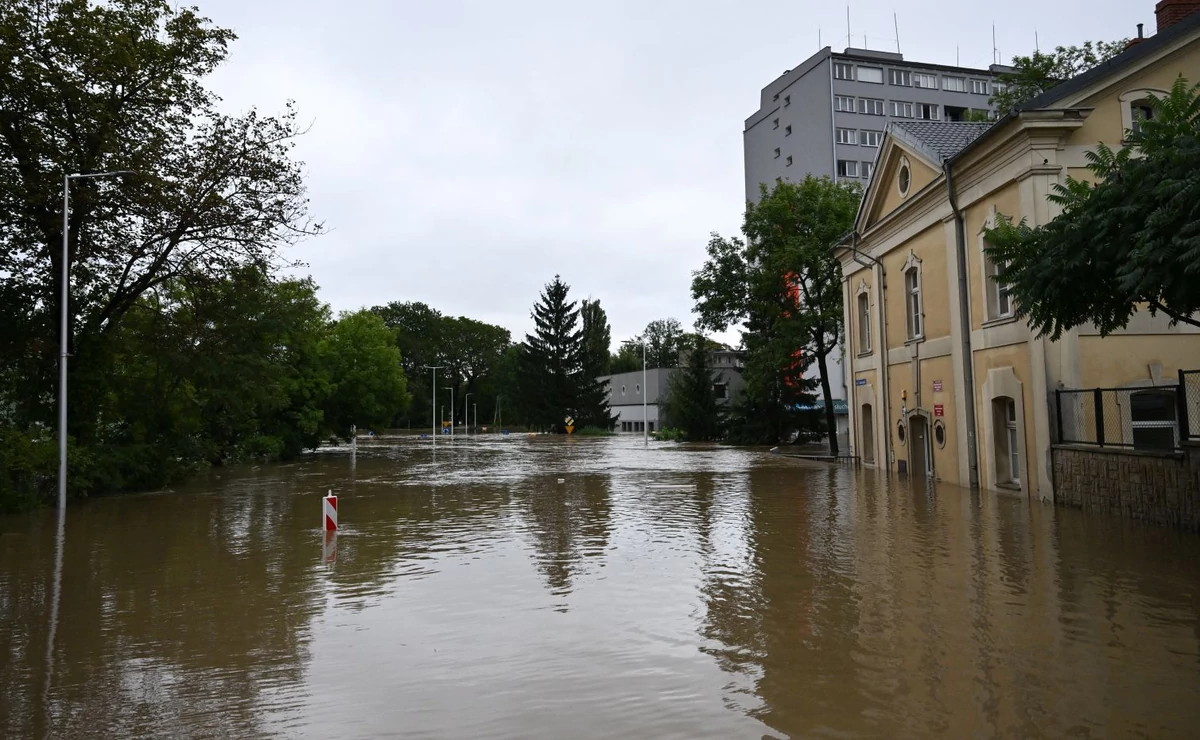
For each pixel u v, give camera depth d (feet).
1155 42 55.01
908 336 79.51
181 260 82.48
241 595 31.55
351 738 16.92
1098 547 37.60
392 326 370.12
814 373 209.05
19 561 40.24
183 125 79.15
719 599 29.07
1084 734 16.35
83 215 72.28
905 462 81.00
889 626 24.85
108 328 79.97
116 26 73.00
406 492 75.46
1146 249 30.76
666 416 232.32
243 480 94.48
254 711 18.63
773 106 251.39
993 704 18.11
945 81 240.94
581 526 49.47
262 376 94.17
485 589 31.71
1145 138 34.55
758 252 134.31
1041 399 54.90
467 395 379.55
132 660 22.98
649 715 17.88
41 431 73.67
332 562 38.58
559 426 307.37
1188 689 18.88
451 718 17.95
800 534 44.16
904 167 77.51
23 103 67.82
